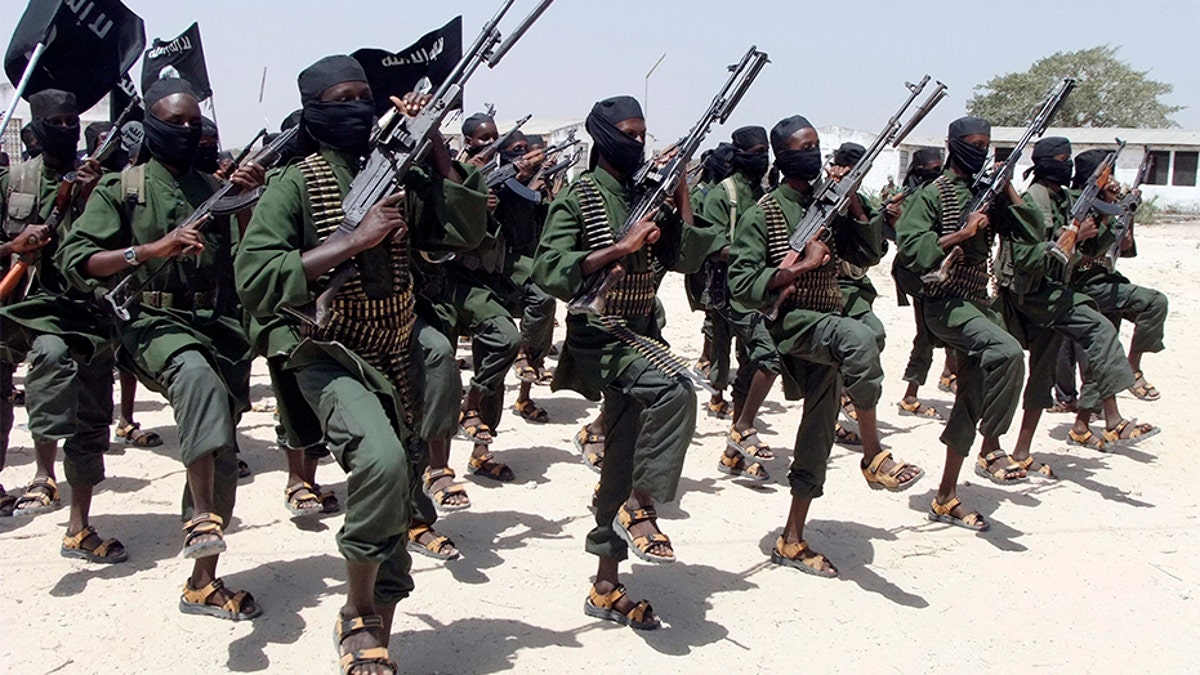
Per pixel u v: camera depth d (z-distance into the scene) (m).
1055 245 6.59
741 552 5.53
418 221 4.05
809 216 5.17
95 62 6.00
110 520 5.78
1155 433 7.34
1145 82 56.56
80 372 5.05
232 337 4.82
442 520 5.88
